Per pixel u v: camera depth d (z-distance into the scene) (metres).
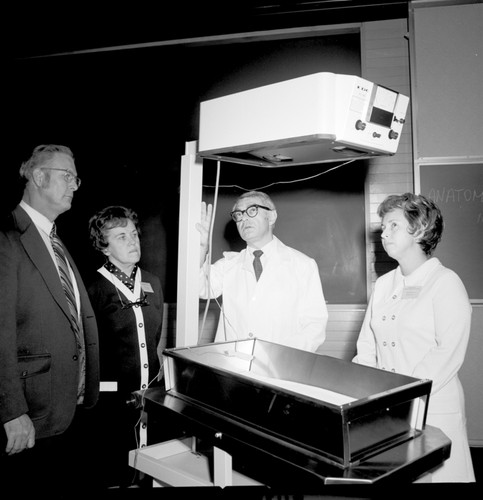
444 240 2.78
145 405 1.40
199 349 1.49
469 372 2.71
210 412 1.27
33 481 1.95
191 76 3.23
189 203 1.70
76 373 1.85
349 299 3.01
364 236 3.00
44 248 1.84
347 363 1.33
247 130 1.37
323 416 0.99
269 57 3.15
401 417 1.12
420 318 1.55
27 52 3.34
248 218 2.21
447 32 2.83
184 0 2.82
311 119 1.23
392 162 2.96
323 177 3.04
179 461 1.46
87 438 2.26
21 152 3.33
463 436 1.49
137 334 2.39
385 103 1.32
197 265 1.72
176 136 3.22
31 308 1.76
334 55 3.08
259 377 1.44
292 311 2.20
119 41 3.25
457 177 2.79
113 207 2.52
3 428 1.77
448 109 2.82
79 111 3.32
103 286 2.42
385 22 2.98
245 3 2.86
